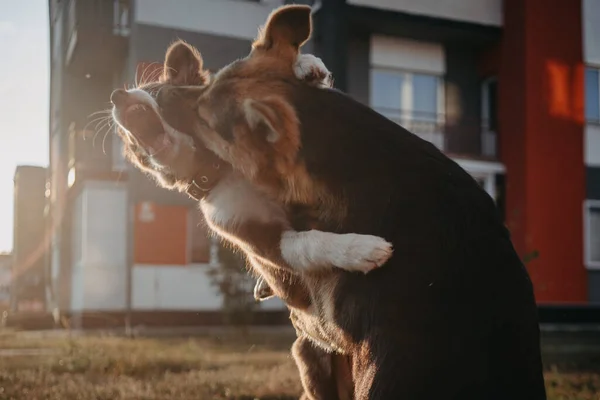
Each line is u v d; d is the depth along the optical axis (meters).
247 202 3.26
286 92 3.21
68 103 16.92
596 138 16.50
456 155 16.41
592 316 15.70
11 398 6.13
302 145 3.12
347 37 15.68
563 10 16.41
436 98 17.03
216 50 14.19
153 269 15.52
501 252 2.85
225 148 3.27
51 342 10.79
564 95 16.31
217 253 13.47
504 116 16.70
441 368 2.64
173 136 3.41
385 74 16.61
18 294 23.67
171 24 14.11
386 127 3.13
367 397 2.73
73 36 15.30
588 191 16.33
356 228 2.98
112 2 15.03
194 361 8.25
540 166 16.08
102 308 15.88
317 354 3.54
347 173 3.05
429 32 16.39
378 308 2.82
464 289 2.74
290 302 3.38
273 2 14.80
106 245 16.00
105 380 7.06
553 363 8.55
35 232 23.98
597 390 6.68
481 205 2.95
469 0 16.39
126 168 15.38
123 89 3.58
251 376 7.09
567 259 15.99
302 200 3.16
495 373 2.64
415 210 2.89
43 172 24.02
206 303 15.83
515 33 16.44
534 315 2.81
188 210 15.76
